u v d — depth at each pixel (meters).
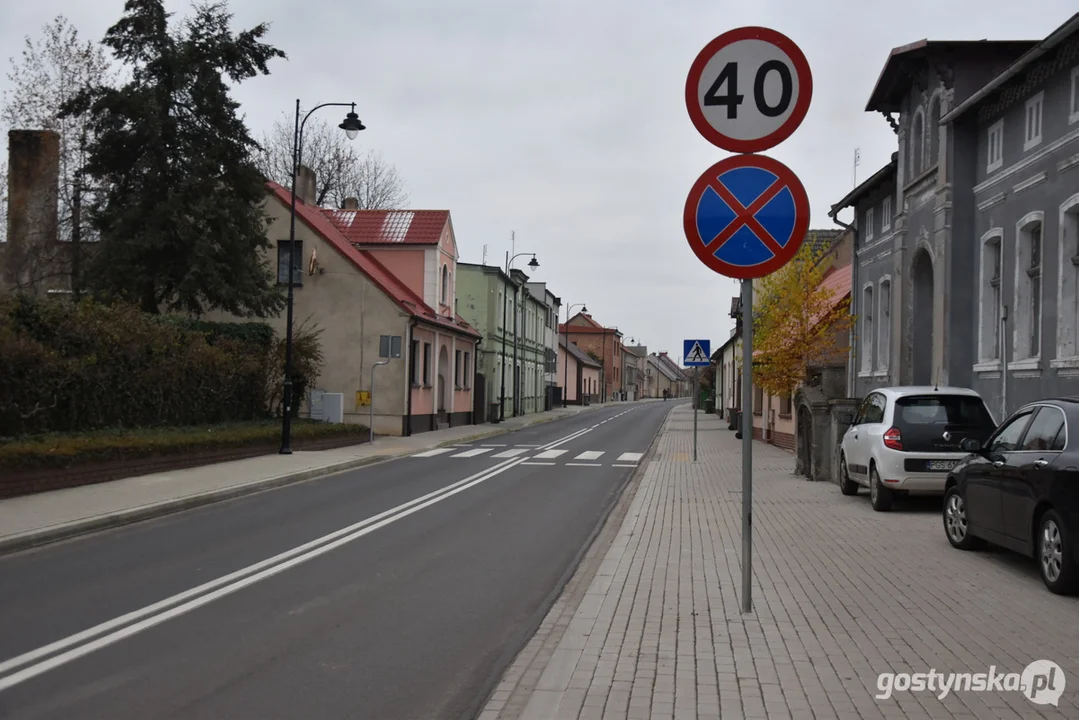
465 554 9.92
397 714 4.94
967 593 7.55
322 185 55.19
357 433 27.77
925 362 18.33
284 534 11.25
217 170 24.84
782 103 6.19
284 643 6.33
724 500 14.45
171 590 8.05
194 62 24.41
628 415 62.75
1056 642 6.02
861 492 15.52
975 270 15.41
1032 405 8.68
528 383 60.09
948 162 15.64
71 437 15.95
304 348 27.61
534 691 5.07
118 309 19.41
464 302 48.00
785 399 28.20
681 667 5.48
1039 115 13.25
